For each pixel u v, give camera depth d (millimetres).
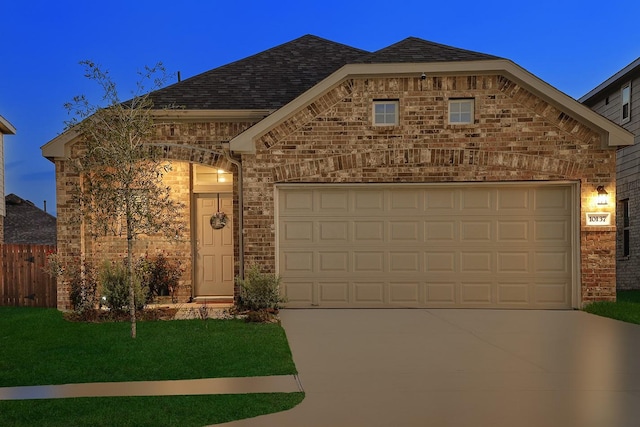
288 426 4574
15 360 6867
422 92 11094
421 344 7871
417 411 4969
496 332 8766
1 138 17234
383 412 4938
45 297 11969
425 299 11281
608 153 10984
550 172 11016
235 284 11312
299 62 14188
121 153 7969
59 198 11227
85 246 11570
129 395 5441
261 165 11062
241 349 7336
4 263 12266
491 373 6309
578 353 7301
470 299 11250
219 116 11492
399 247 11273
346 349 7551
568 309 11125
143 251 12320
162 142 11516
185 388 5691
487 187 11211
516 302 11211
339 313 10609
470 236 11250
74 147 11273
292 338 8297
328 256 11258
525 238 11211
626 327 9188
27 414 4824
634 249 17344
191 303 12281
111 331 8570
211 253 12898
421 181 11125
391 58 11180
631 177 17469
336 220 11266
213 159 11523
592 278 11031
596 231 11008
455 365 6672
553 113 10992
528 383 5891
